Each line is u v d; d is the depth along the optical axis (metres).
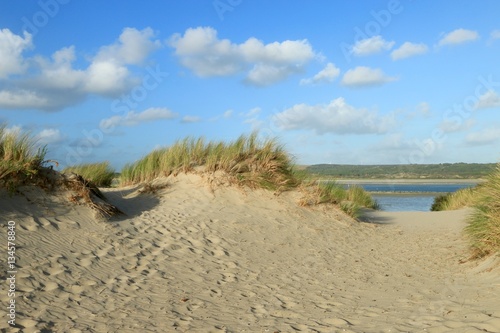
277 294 6.70
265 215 12.12
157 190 12.57
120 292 6.26
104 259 7.47
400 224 14.73
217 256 8.76
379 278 7.73
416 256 9.57
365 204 20.59
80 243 7.88
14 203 8.34
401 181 72.94
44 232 7.86
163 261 7.95
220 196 12.55
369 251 10.29
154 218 10.43
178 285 6.86
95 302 5.78
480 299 5.71
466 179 72.94
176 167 13.70
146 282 6.81
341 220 13.32
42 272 6.39
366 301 6.26
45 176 9.27
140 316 5.42
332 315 5.60
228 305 6.07
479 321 4.73
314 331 4.96
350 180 69.94
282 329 5.05
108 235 8.52
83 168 16.03
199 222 10.66
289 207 12.95
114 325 5.06
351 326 5.09
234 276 7.61
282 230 11.32
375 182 68.81
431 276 7.63
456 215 15.24
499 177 8.58
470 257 8.48
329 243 10.85
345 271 8.33
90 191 9.84
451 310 5.34
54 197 9.05
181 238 9.43
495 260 7.46
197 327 5.12
